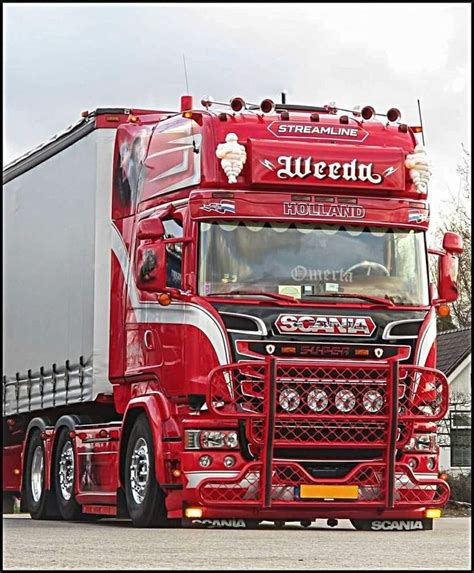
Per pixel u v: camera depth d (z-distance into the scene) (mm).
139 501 17656
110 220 19766
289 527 19609
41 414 22953
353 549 13438
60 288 21406
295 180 16953
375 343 16812
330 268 16922
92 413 21062
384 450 16766
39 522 20766
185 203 17141
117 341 19141
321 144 17219
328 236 17016
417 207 17453
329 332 16641
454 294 17625
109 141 19969
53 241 21906
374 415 16688
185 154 17469
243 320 16453
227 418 16234
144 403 17359
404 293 17188
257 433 16375
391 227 17297
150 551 12953
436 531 17328
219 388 16266
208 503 16219
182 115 17391
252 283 16672
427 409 17000
